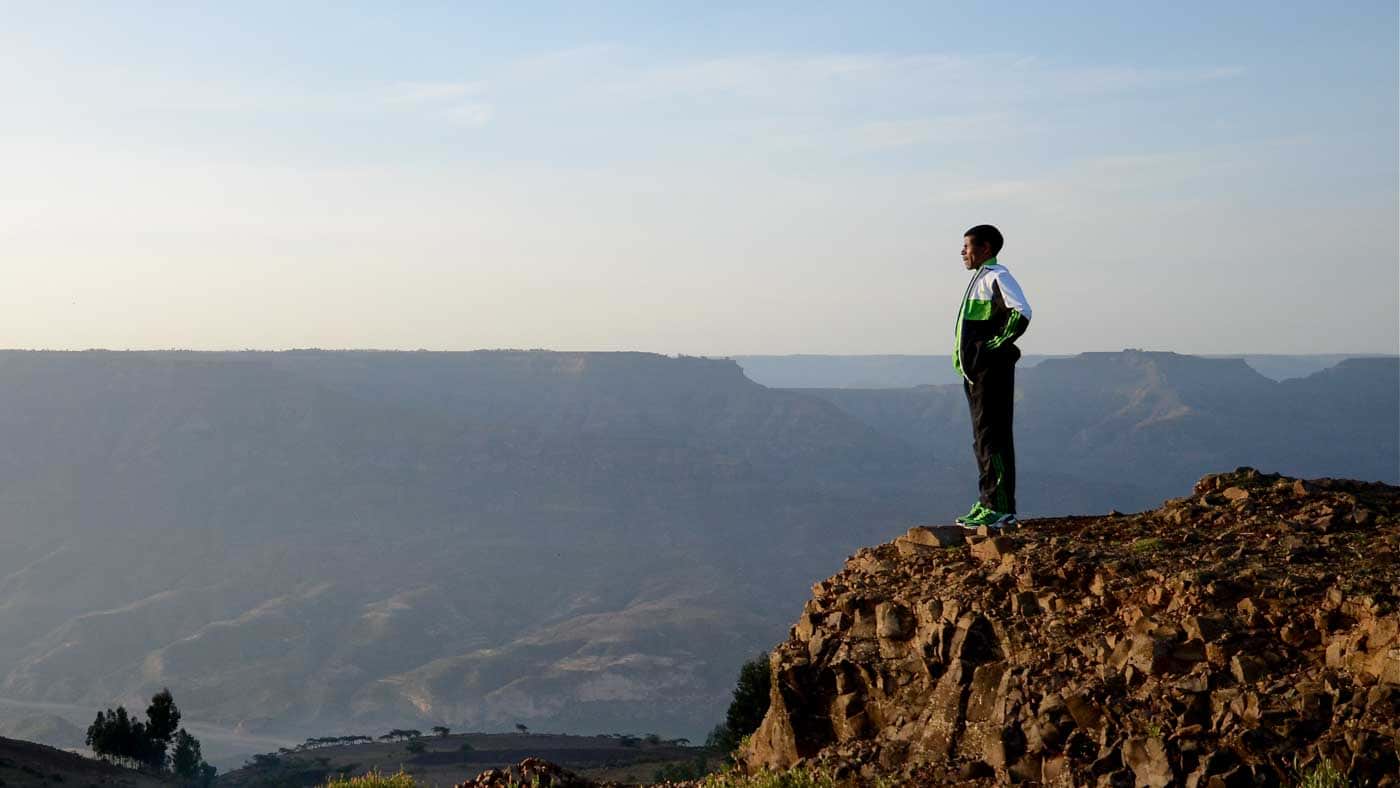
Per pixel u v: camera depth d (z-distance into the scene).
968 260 11.79
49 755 69.44
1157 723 7.95
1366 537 9.68
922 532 11.94
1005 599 9.80
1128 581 9.40
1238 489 11.72
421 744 147.88
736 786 9.98
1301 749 7.38
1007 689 8.94
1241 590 8.78
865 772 9.32
